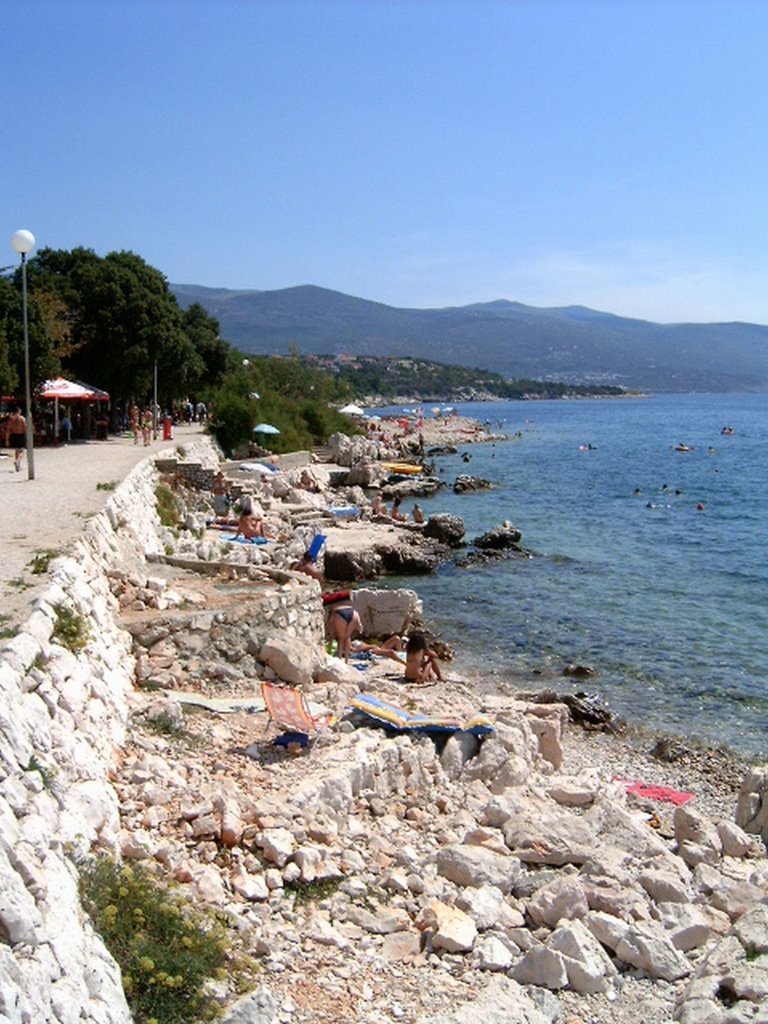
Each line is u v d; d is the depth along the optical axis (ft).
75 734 39.60
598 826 49.90
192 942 31.96
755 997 34.76
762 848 53.21
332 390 351.67
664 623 111.04
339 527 155.84
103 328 181.27
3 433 144.87
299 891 39.47
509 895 42.93
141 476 110.11
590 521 192.03
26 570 51.44
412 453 338.75
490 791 53.98
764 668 94.79
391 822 47.55
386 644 90.02
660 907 42.57
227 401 217.36
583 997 36.22
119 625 59.72
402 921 38.81
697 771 70.33
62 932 26.89
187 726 52.34
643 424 631.15
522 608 117.50
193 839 40.06
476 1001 33.86
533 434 504.02
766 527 185.06
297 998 33.04
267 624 65.31
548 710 68.44
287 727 52.44
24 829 29.48
